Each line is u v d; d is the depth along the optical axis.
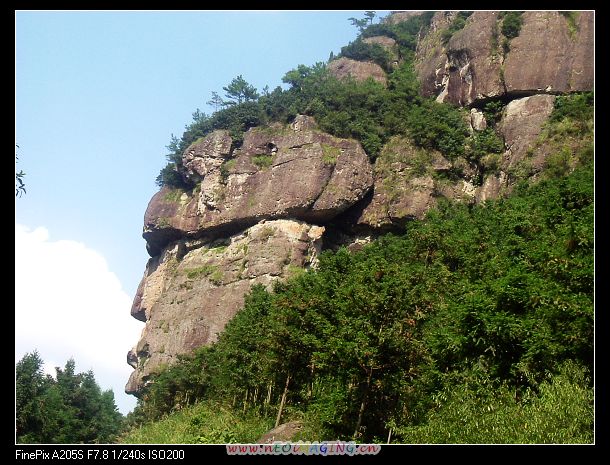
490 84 86.25
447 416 23.62
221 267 85.19
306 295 35.53
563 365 23.59
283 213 84.44
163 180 101.62
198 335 80.00
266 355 35.84
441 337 28.14
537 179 73.19
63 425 55.16
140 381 81.69
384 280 29.00
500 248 40.81
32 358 54.72
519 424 21.89
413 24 125.25
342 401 27.75
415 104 93.94
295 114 92.56
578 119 75.69
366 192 84.75
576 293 25.20
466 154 83.94
